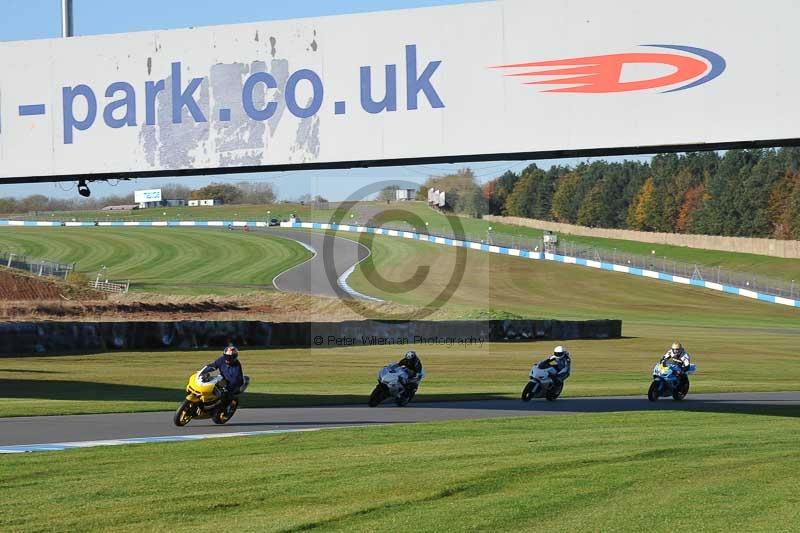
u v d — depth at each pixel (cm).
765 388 8869
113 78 5600
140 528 2711
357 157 5328
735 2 4881
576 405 6981
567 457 4069
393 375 6581
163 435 4806
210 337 11538
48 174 5678
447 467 3750
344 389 8088
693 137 4953
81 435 4769
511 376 9819
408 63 5272
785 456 4256
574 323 14562
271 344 12012
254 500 3094
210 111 5478
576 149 5112
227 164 5469
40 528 2691
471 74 5216
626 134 5038
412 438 4684
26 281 19375
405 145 5281
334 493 3212
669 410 6581
